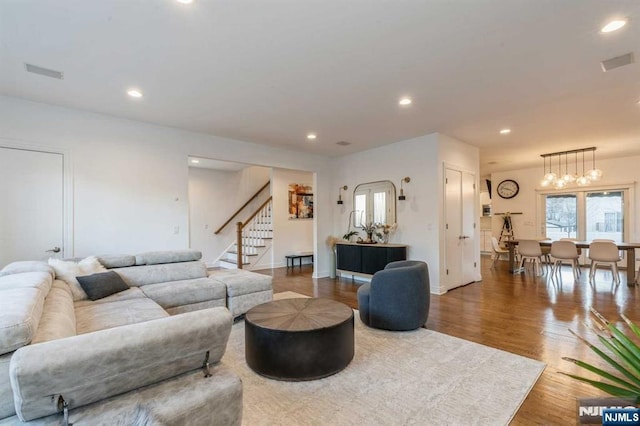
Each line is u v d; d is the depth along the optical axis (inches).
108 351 45.8
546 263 277.6
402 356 107.8
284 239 317.4
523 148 241.0
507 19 85.4
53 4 77.6
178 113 157.4
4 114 134.6
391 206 223.5
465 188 224.5
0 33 89.7
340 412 77.9
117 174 162.2
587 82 124.4
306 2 78.2
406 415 76.3
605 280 229.6
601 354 40.8
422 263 140.6
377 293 133.0
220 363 61.2
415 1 78.2
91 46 97.3
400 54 103.3
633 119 169.6
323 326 95.7
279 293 199.2
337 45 98.0
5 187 135.1
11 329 50.8
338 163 267.4
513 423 73.2
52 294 90.7
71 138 149.9
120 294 120.9
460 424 72.7
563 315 149.6
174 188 180.7
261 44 97.2
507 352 110.2
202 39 94.2
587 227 301.4
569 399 82.0
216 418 53.4
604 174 287.4
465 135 203.2
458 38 94.4
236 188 335.6
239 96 136.9
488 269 284.8
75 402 46.4
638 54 103.4
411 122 174.4
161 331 50.6
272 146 229.3
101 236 157.0
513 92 134.0
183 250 162.6
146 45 97.1
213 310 58.9
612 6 79.7
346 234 252.8
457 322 142.2
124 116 161.3
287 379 93.1
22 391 41.7
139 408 47.9
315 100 142.2
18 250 137.3
